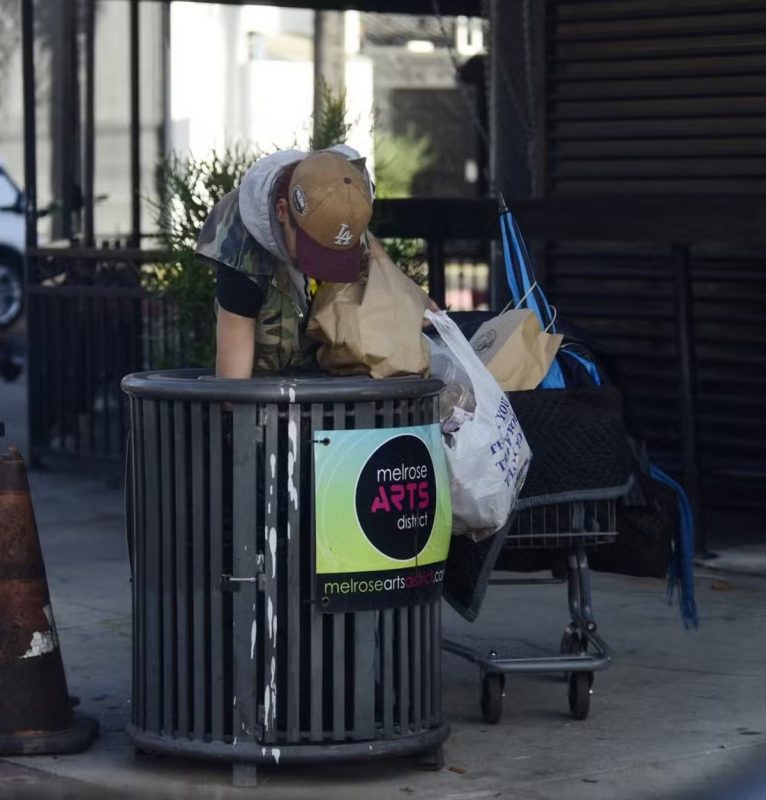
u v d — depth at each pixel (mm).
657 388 19359
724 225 16484
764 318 18438
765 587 16234
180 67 41969
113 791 10344
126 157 40188
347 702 10250
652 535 12188
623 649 13961
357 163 10789
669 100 18656
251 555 10039
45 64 41906
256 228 10172
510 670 11625
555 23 19531
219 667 10211
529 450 11133
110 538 19078
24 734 11102
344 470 9969
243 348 10508
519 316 11984
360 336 10375
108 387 22703
